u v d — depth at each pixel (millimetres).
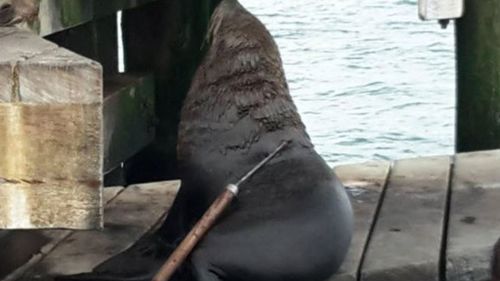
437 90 15500
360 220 6430
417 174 7426
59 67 4215
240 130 5332
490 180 7180
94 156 4270
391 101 14969
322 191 5234
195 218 5410
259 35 5406
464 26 8492
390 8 21406
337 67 16984
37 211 4328
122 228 6668
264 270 5164
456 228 6215
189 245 5051
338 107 14742
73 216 4328
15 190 4316
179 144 5477
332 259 5258
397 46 18344
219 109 5379
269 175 5258
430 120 14000
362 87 15742
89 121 4254
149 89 8289
